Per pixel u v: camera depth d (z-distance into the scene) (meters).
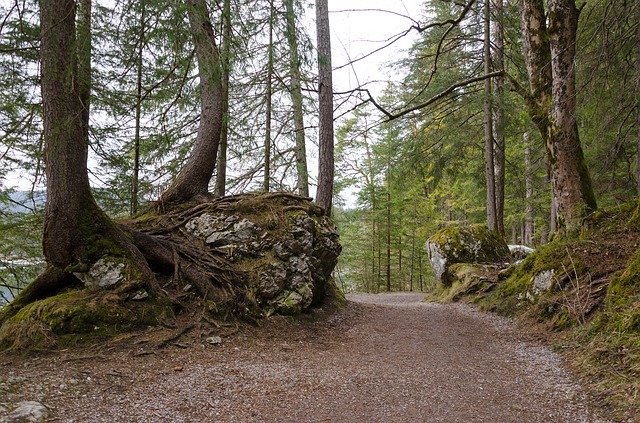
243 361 5.78
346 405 4.31
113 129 9.87
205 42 6.71
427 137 16.33
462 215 29.50
